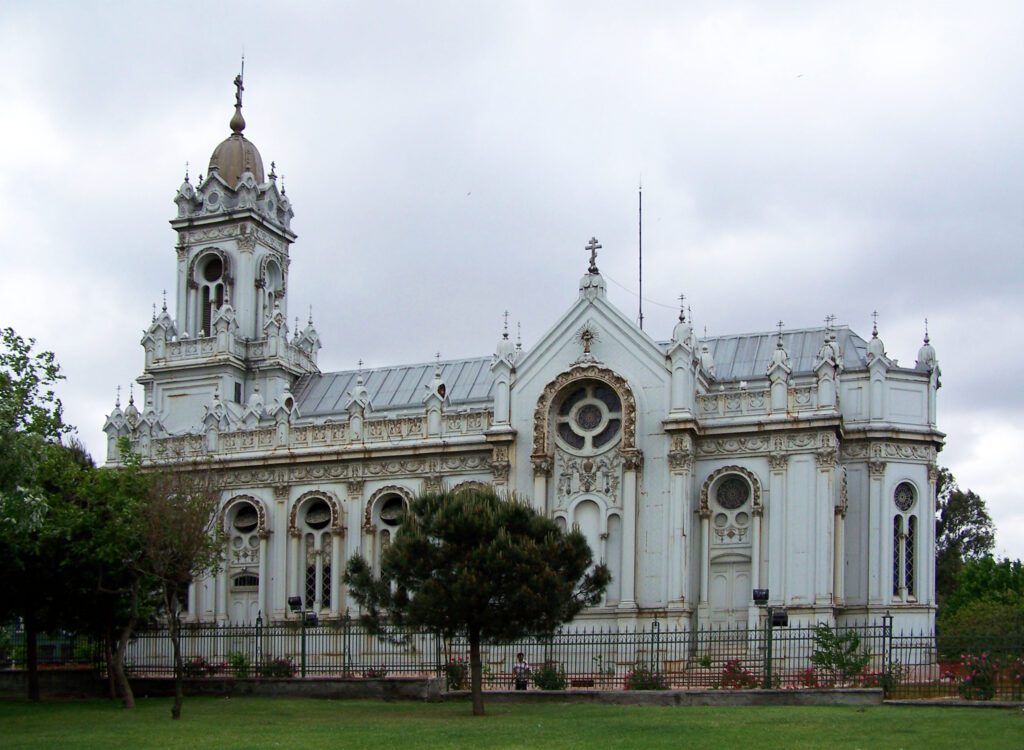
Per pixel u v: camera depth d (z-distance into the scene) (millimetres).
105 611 57531
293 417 80062
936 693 47219
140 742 37312
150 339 89375
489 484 71000
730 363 75812
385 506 75000
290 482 76875
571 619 46625
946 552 113062
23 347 49062
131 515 53219
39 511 44438
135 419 82562
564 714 44031
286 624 60688
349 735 37906
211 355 87438
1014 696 45156
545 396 68938
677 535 65188
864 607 66688
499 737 36438
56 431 50406
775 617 58812
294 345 90688
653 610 64938
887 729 36062
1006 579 92250
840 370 69062
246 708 49500
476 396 82625
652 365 67562
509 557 44344
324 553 75875
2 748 36281
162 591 58156
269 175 93562
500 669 64688
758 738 34688
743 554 66312
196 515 53031
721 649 63938
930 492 68938
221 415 80750
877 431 67688
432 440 73562
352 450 75062
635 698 48219
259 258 91688
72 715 47531
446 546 45156
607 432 68188
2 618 57969
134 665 64938
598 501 67375
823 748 32062
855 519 67750
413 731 38719
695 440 67562
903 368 69625
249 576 77125
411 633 47125
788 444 66000
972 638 47469
